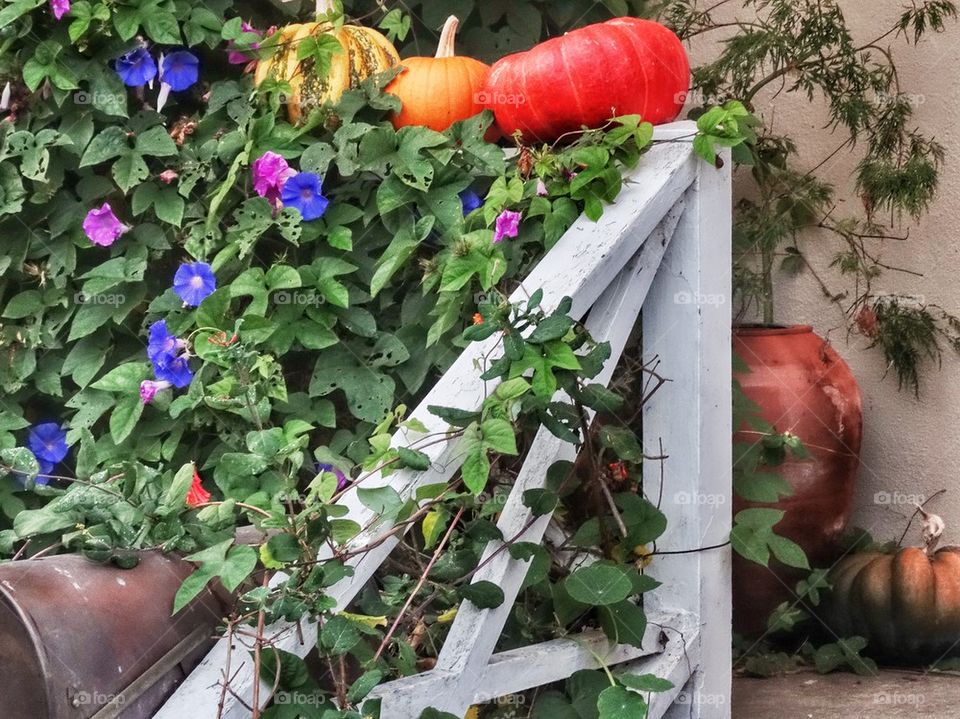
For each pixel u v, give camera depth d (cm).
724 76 319
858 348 328
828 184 329
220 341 189
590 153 203
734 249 319
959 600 274
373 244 248
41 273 260
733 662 286
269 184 242
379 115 249
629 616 196
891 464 322
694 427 214
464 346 230
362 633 171
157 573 162
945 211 307
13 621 143
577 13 283
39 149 253
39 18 254
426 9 276
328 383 242
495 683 180
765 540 220
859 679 277
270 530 179
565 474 190
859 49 309
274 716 147
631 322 209
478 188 246
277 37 253
